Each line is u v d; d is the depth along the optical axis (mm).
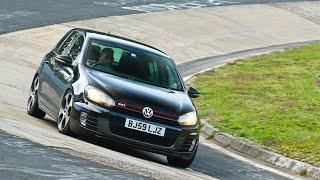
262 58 67500
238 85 50562
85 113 22141
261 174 25859
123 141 21906
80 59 24531
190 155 23016
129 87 22891
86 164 17844
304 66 62500
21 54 53969
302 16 100375
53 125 26859
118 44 25516
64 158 18031
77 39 26688
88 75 23281
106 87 22531
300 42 85750
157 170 19703
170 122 22344
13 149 17922
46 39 61938
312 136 33094
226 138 32812
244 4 101438
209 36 79688
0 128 20438
